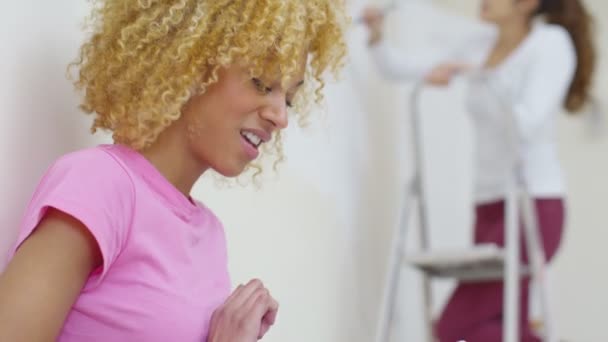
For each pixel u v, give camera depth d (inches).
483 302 108.0
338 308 111.9
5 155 50.0
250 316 49.1
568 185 145.9
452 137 147.6
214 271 51.6
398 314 131.1
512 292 99.1
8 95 50.4
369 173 126.6
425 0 146.3
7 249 50.3
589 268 143.6
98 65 50.4
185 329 47.0
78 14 59.6
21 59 51.9
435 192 144.2
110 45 49.9
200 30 47.7
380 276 128.4
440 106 147.1
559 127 146.6
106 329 45.3
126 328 45.4
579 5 119.9
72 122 57.2
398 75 129.9
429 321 120.0
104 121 51.6
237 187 85.5
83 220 43.0
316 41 53.4
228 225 83.2
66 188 43.8
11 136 50.6
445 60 134.6
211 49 48.3
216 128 49.7
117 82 49.0
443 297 142.7
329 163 112.3
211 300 49.9
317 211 107.2
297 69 49.6
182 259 48.6
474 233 113.3
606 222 143.5
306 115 58.9
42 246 42.9
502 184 109.3
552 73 110.0
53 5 56.0
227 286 53.1
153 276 46.4
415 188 122.0
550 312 106.9
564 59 110.7
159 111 47.9
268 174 93.2
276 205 95.3
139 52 48.7
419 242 139.4
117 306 45.3
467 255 101.9
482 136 113.0
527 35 117.5
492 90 107.0
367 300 122.4
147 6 48.6
